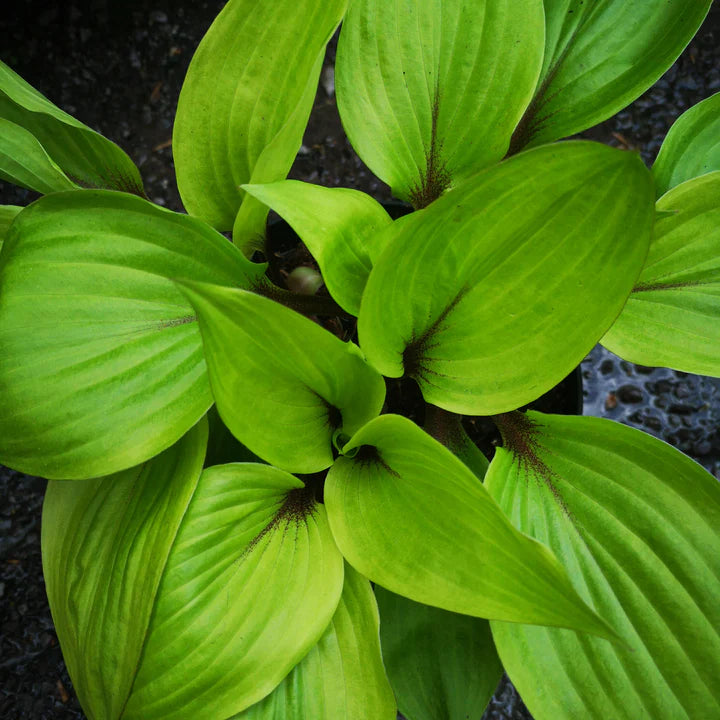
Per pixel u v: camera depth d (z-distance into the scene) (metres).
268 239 0.59
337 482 0.50
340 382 0.47
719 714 0.48
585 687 0.48
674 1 0.52
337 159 0.74
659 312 0.53
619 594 0.49
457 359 0.48
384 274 0.44
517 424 0.53
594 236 0.42
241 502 0.50
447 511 0.46
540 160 0.40
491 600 0.44
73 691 0.68
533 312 0.45
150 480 0.50
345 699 0.49
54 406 0.47
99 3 0.77
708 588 0.48
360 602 0.50
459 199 0.42
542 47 0.50
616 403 0.71
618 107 0.53
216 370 0.41
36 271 0.47
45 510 0.52
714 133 0.54
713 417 0.71
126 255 0.48
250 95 0.50
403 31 0.50
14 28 0.76
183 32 0.77
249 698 0.48
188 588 0.48
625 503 0.50
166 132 0.76
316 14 0.48
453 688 0.52
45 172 0.52
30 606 0.69
